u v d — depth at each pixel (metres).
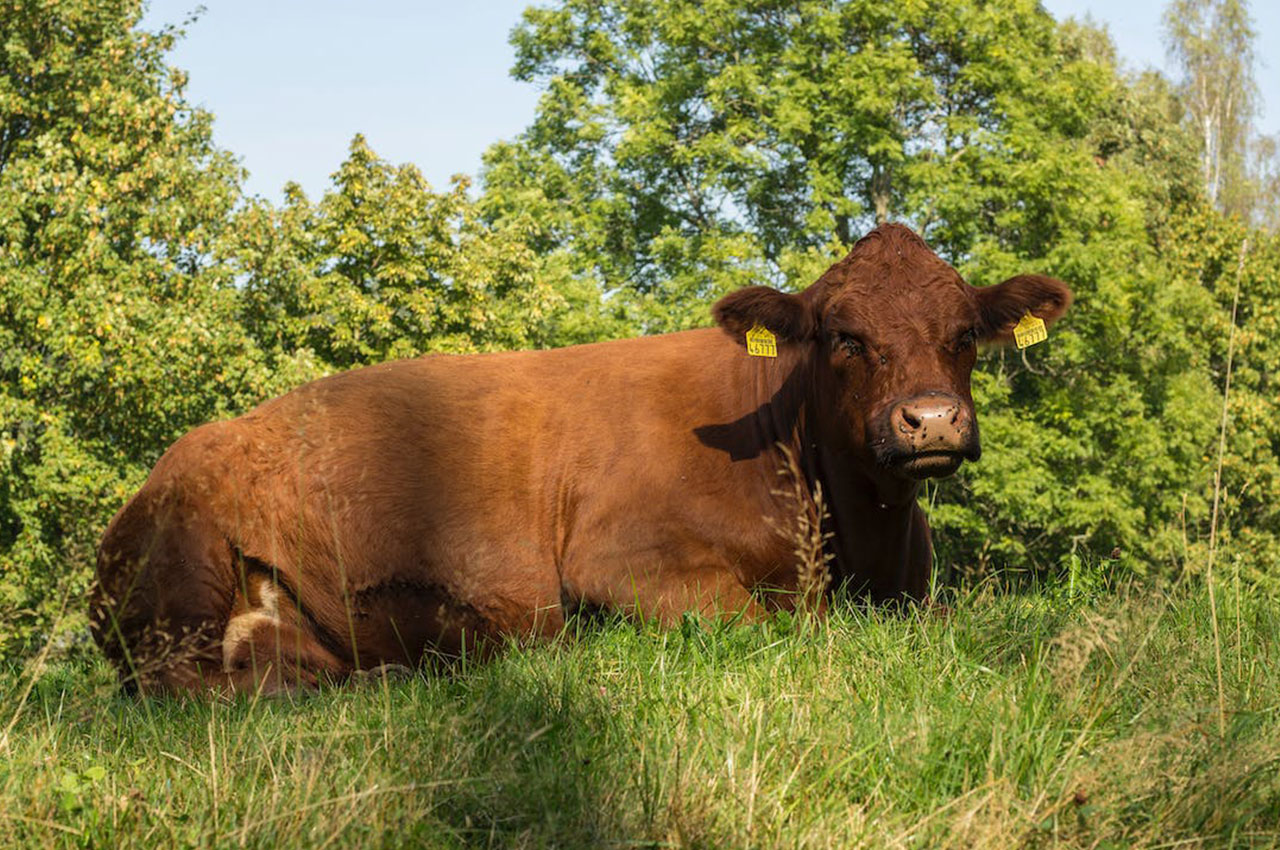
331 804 3.04
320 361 25.77
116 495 22.23
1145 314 28.95
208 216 24.88
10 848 2.96
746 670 4.33
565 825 2.99
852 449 5.83
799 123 27.50
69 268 22.66
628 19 32.06
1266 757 3.32
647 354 6.68
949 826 3.00
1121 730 3.59
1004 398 27.80
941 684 3.98
